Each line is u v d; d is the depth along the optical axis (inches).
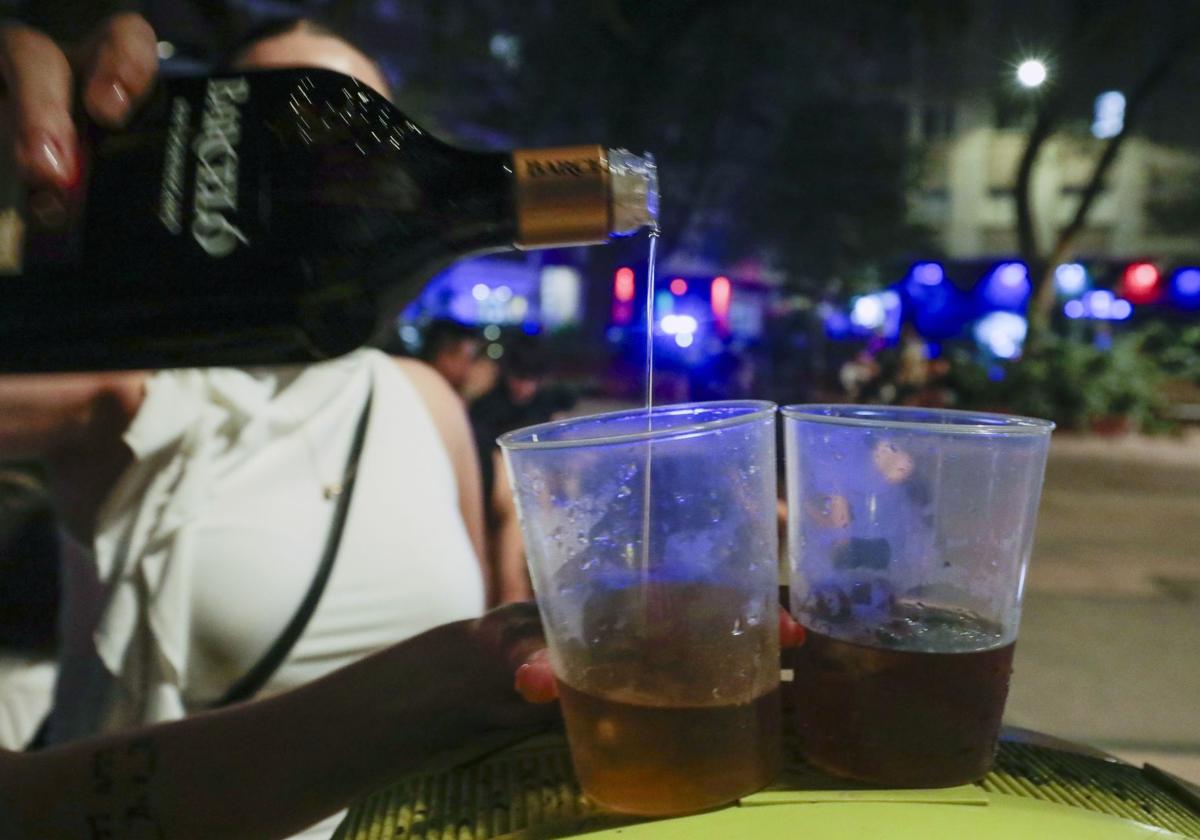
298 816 28.2
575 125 570.3
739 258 764.0
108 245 27.9
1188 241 773.3
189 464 48.1
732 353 432.8
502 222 28.2
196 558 47.3
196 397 49.8
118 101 27.5
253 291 28.0
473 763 27.8
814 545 25.6
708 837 21.7
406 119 31.0
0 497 57.5
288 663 49.4
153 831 27.5
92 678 48.4
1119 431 558.6
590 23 531.2
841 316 810.2
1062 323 754.8
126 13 29.0
